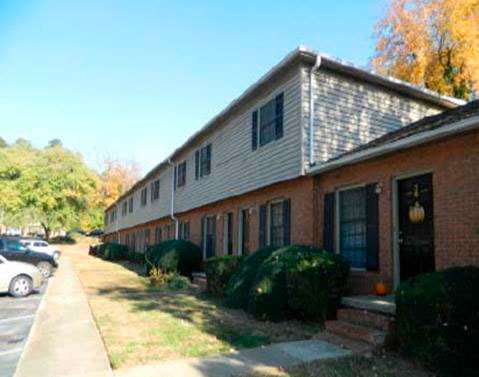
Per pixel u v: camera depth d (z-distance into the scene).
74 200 49.62
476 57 20.34
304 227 11.26
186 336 7.61
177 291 14.27
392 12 23.28
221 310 10.36
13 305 11.71
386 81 12.28
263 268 9.46
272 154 12.40
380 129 12.47
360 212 9.69
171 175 23.78
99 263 30.25
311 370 5.64
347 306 8.39
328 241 10.40
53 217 47.34
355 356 6.25
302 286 8.59
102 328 8.34
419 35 22.28
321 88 11.45
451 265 7.21
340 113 11.67
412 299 5.88
